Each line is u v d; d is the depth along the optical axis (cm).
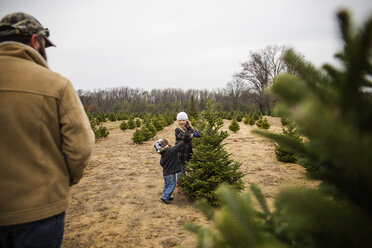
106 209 440
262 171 678
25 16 133
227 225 67
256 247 62
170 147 464
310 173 64
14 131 115
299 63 53
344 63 50
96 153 1050
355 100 48
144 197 503
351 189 55
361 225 47
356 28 45
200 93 9994
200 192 424
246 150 1040
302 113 39
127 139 1566
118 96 9875
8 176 113
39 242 120
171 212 419
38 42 141
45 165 122
